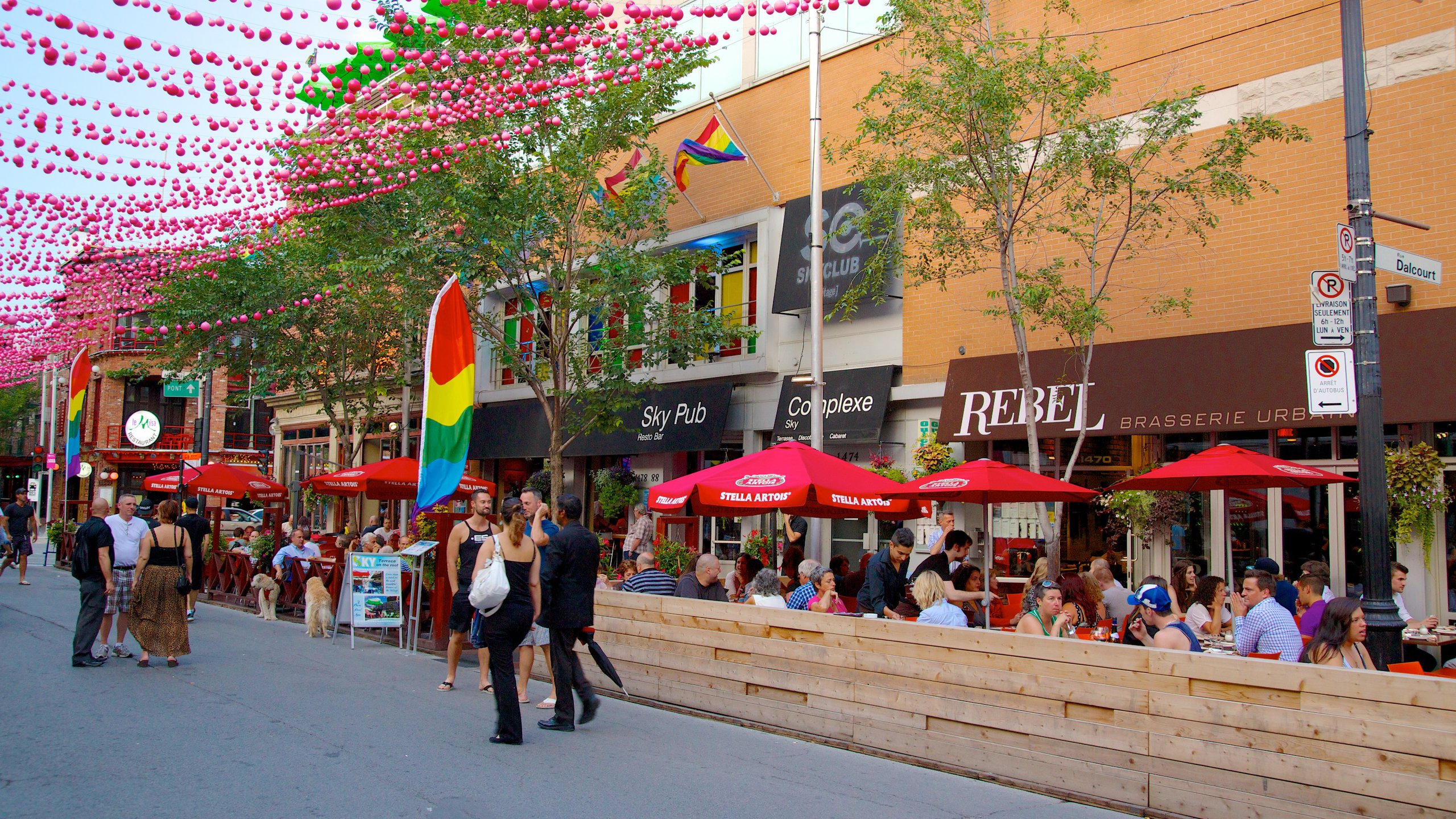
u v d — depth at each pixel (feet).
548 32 36.29
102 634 35.88
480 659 31.48
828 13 57.93
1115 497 42.29
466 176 53.06
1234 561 41.06
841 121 56.70
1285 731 17.46
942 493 32.60
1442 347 34.68
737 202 62.95
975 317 49.47
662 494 34.09
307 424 107.96
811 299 48.29
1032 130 46.09
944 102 38.63
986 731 21.89
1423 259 28.02
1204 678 18.58
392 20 30.17
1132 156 40.29
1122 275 44.27
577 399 59.57
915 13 39.58
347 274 56.85
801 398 56.18
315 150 47.57
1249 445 40.88
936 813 19.06
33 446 195.83
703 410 61.26
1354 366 26.48
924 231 48.55
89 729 23.84
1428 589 35.06
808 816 18.53
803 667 25.99
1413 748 15.98
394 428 88.84
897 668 23.80
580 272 58.29
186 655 36.88
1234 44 42.04
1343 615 21.63
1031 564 47.26
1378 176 37.76
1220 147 37.32
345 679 32.53
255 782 19.31
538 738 24.35
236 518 135.44
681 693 29.40
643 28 48.55
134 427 144.77
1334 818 16.72
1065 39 40.88
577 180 55.36
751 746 24.66
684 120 67.00
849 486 32.35
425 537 53.83
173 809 17.47
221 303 67.97
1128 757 19.52
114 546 35.68
